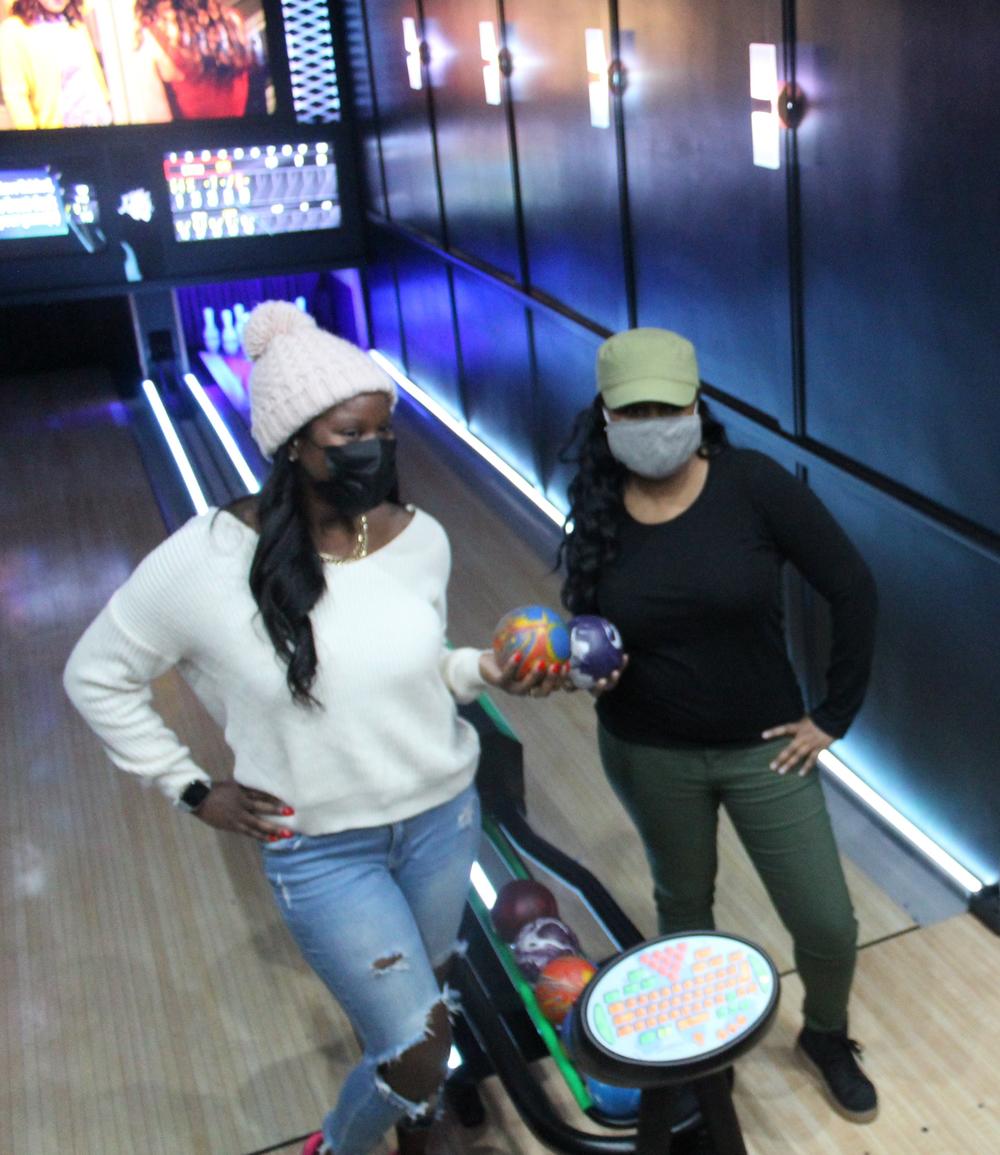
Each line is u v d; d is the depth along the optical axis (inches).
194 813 81.2
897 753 137.3
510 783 128.1
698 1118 91.7
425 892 83.4
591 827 146.0
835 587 89.2
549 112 194.1
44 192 291.1
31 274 297.0
